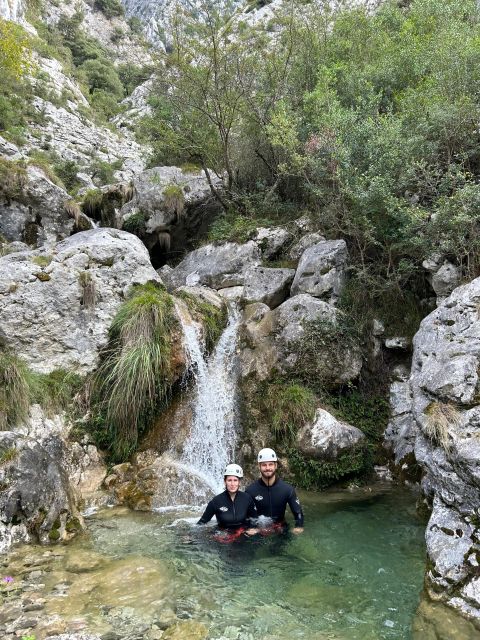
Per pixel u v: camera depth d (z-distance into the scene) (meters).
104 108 38.44
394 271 7.23
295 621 3.47
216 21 10.12
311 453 6.29
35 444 5.44
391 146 6.96
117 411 6.62
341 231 8.21
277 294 8.58
